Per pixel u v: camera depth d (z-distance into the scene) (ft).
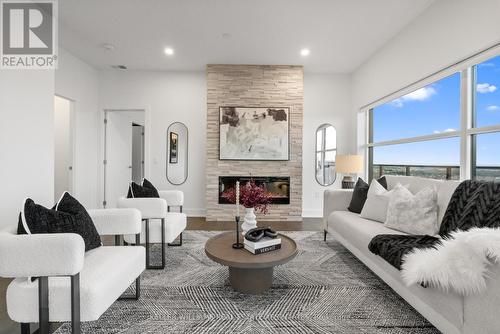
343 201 10.60
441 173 9.52
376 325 5.28
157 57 13.96
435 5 9.00
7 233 4.20
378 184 9.37
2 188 7.43
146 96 15.90
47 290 4.09
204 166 16.08
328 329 5.16
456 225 6.01
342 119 16.30
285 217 14.99
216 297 6.34
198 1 9.11
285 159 14.92
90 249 5.35
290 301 6.19
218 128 14.89
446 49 8.52
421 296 4.92
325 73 16.21
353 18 10.14
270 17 10.09
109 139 16.21
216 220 14.79
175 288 6.75
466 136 8.22
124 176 17.67
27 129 8.24
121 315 5.55
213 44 12.42
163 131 16.01
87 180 14.87
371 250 6.61
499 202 5.28
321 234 11.99
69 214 5.05
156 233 8.07
